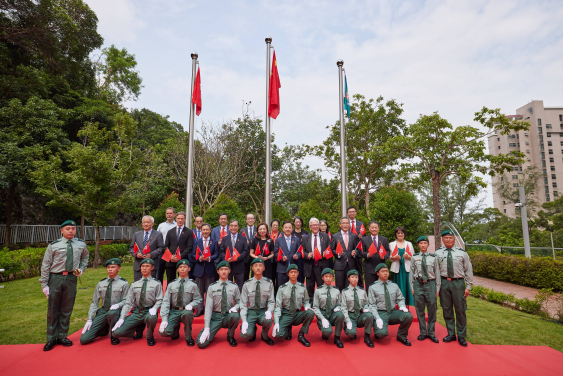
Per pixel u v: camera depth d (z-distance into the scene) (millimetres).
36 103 15125
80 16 18797
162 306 4676
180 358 4152
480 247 17250
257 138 21641
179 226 6266
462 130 11859
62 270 4672
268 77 8398
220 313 4766
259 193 23328
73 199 13055
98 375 3682
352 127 19266
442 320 6160
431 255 5105
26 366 3918
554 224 24422
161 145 22891
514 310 7270
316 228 6113
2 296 7965
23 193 18797
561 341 5254
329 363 4051
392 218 9773
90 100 19422
